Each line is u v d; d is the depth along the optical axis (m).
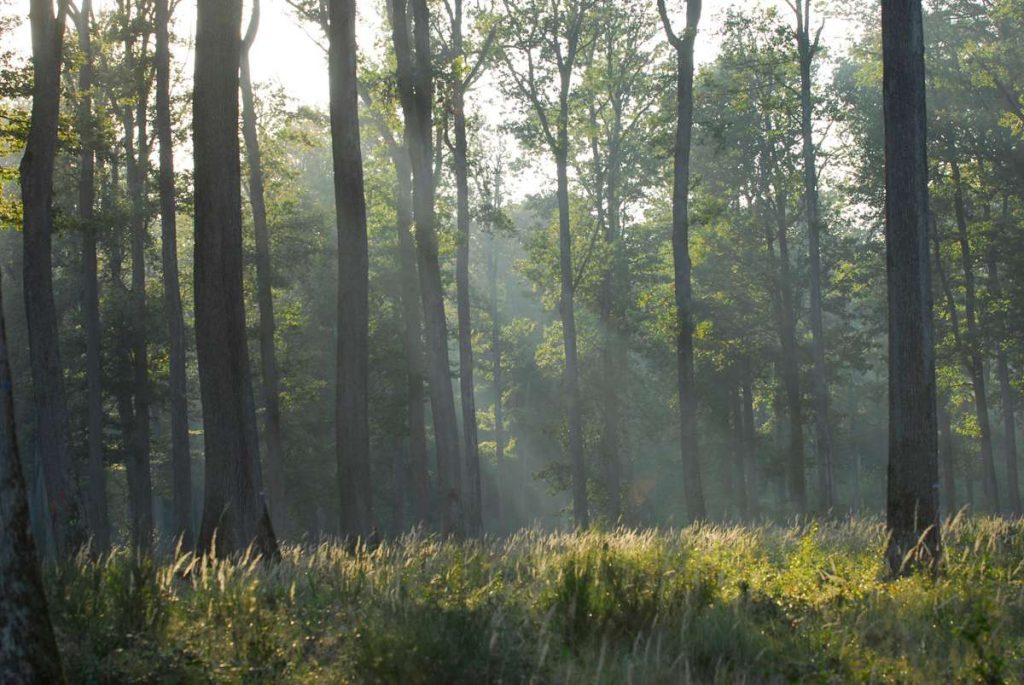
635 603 8.55
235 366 14.20
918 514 12.51
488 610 8.10
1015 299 40.50
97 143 24.81
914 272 13.02
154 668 6.95
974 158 40.84
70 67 25.61
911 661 7.89
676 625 8.28
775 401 48.12
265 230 33.16
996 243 40.59
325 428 49.00
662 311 37.81
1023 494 70.94
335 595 9.34
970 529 14.93
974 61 37.28
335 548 12.09
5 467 6.09
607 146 43.47
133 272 38.19
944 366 43.69
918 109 13.13
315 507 50.75
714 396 50.94
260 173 33.12
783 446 60.22
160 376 41.53
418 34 25.09
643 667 7.33
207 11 14.43
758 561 12.30
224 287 14.26
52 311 19.47
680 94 28.38
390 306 46.09
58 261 42.69
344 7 19.39
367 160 34.31
